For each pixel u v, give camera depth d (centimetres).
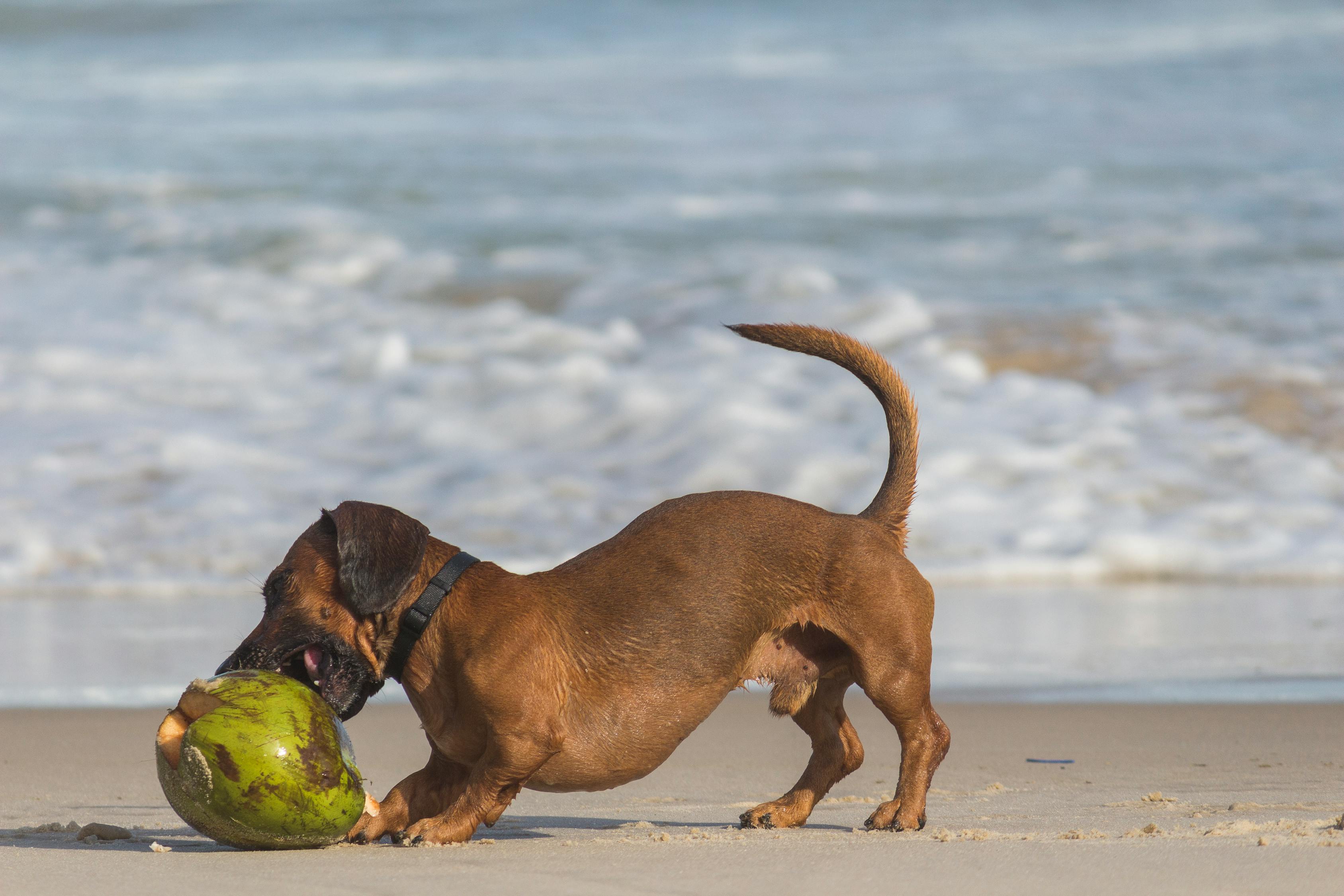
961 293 1958
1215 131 2695
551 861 548
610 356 1822
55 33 3809
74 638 1180
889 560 639
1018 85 3045
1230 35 3344
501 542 1421
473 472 1569
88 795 757
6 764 831
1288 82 2953
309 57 3575
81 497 1503
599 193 2467
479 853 568
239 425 1670
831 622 634
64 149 2792
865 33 3534
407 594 593
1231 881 498
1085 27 3484
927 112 2903
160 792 765
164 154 2741
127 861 553
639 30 3628
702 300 1964
